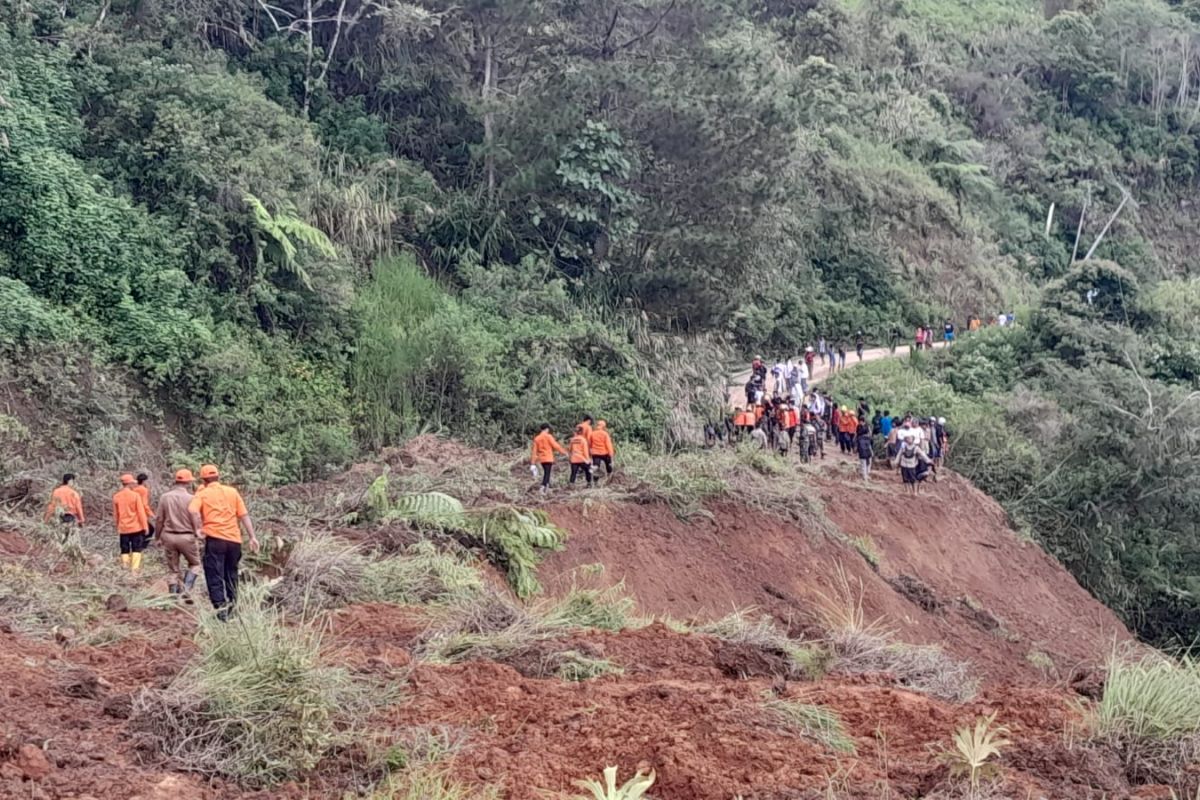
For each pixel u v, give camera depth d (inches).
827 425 1373.0
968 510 1236.5
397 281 1204.5
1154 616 1306.6
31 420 869.2
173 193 1081.4
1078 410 1443.2
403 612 473.1
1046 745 282.7
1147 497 1347.2
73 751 258.7
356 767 271.0
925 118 2529.5
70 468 822.5
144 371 965.2
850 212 2149.4
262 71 1348.4
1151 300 1927.9
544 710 308.0
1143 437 1348.4
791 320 1891.0
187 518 487.2
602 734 286.8
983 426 1455.5
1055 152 2819.9
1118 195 2815.0
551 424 1139.9
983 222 2439.7
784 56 2479.1
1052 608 1154.7
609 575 729.6
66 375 905.5
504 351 1171.3
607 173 1323.8
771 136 1378.0
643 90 1341.0
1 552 531.8
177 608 453.7
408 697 317.4
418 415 1102.4
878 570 964.0
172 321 992.2
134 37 1216.8
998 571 1149.7
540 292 1261.1
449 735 288.5
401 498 698.8
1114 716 297.4
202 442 970.7
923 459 1150.3
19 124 1007.0
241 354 998.4
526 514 713.6
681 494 850.8
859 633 458.0
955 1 3203.7
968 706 330.0
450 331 1128.8
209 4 1322.6
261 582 464.8
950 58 2883.9
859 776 265.7
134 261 1015.6
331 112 1370.6
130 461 883.4
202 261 1063.6
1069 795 256.5
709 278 1348.4
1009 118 2812.5
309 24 1385.3
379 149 1366.9
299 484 886.4
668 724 295.6
